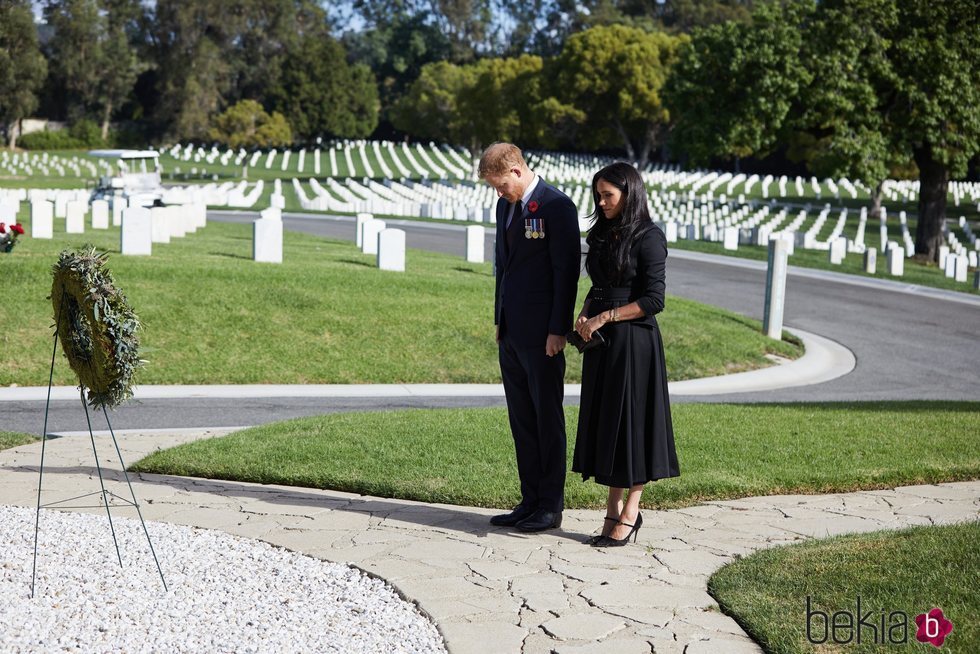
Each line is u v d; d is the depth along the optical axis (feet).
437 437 25.58
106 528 17.95
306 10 401.70
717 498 20.95
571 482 21.48
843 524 18.92
